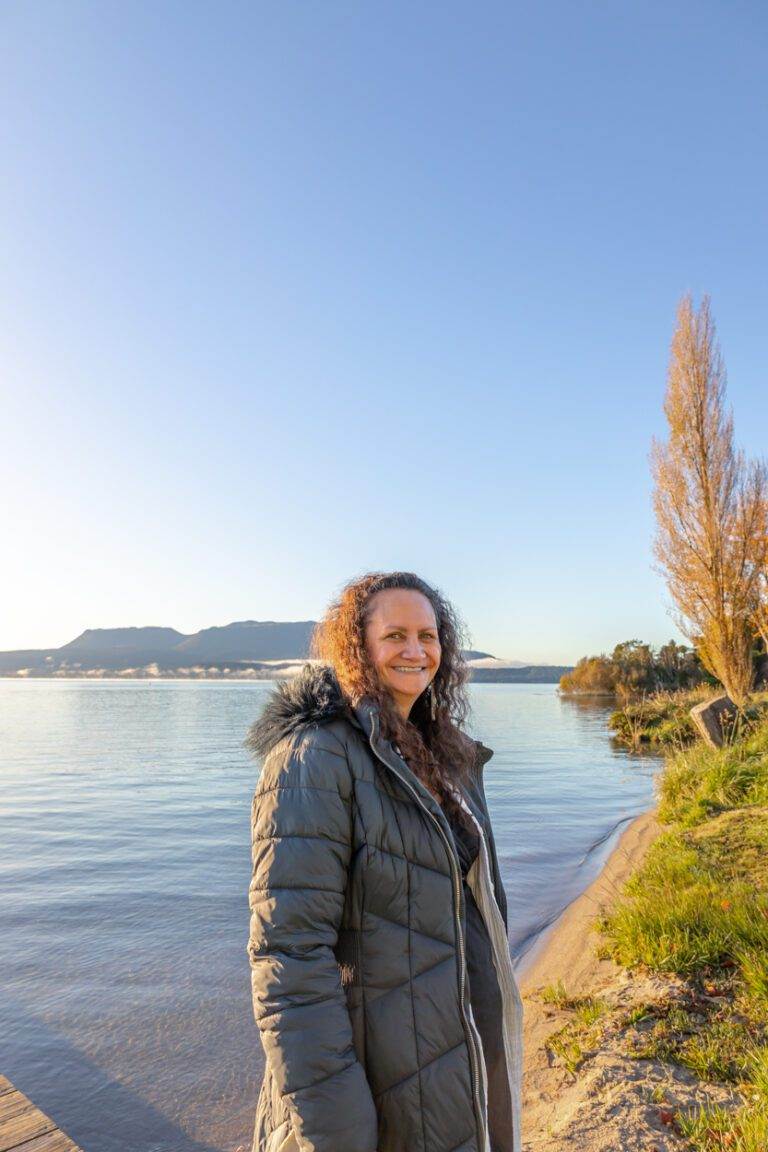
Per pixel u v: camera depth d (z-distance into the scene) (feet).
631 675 219.20
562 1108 11.46
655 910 18.58
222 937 24.49
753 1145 9.25
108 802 55.67
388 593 6.59
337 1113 4.69
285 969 4.97
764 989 13.69
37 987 20.33
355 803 5.55
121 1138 13.52
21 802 55.72
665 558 74.08
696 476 71.87
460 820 6.57
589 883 28.94
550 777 64.85
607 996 15.40
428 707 7.38
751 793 31.01
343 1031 4.94
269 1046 4.92
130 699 390.63
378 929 5.43
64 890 30.68
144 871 34.01
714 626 71.26
